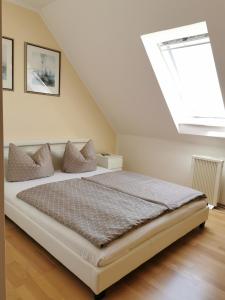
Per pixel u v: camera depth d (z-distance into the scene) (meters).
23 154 2.98
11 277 1.80
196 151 3.58
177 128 3.54
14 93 3.14
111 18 2.69
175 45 2.81
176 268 2.00
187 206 2.40
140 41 2.72
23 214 2.24
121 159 4.21
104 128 4.45
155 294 1.71
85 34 3.11
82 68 3.70
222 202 3.37
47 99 3.52
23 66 3.19
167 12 2.29
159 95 3.22
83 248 1.65
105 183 2.80
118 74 3.36
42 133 3.54
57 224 1.91
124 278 1.86
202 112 3.42
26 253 2.08
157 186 2.77
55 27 3.31
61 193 2.41
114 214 1.97
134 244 1.78
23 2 3.04
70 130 3.90
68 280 1.79
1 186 0.66
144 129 4.04
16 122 3.22
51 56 3.47
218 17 2.07
